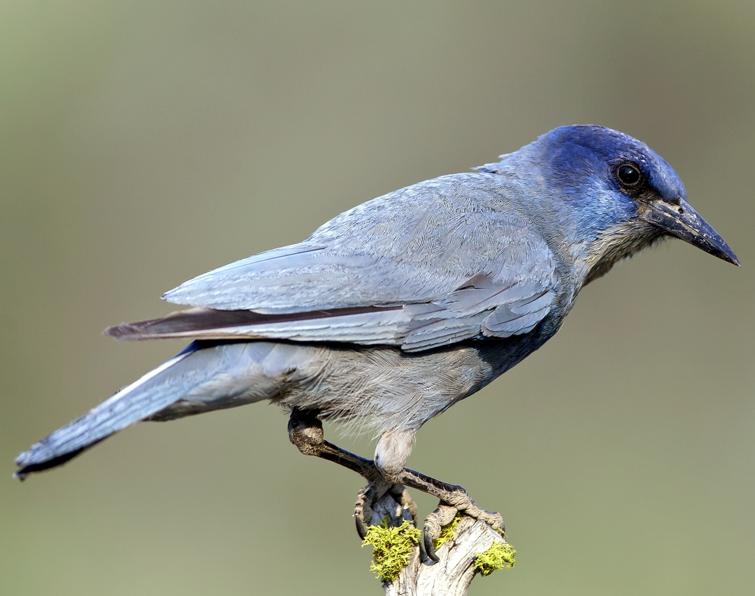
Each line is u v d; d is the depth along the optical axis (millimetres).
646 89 19125
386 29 19188
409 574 8578
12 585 15031
